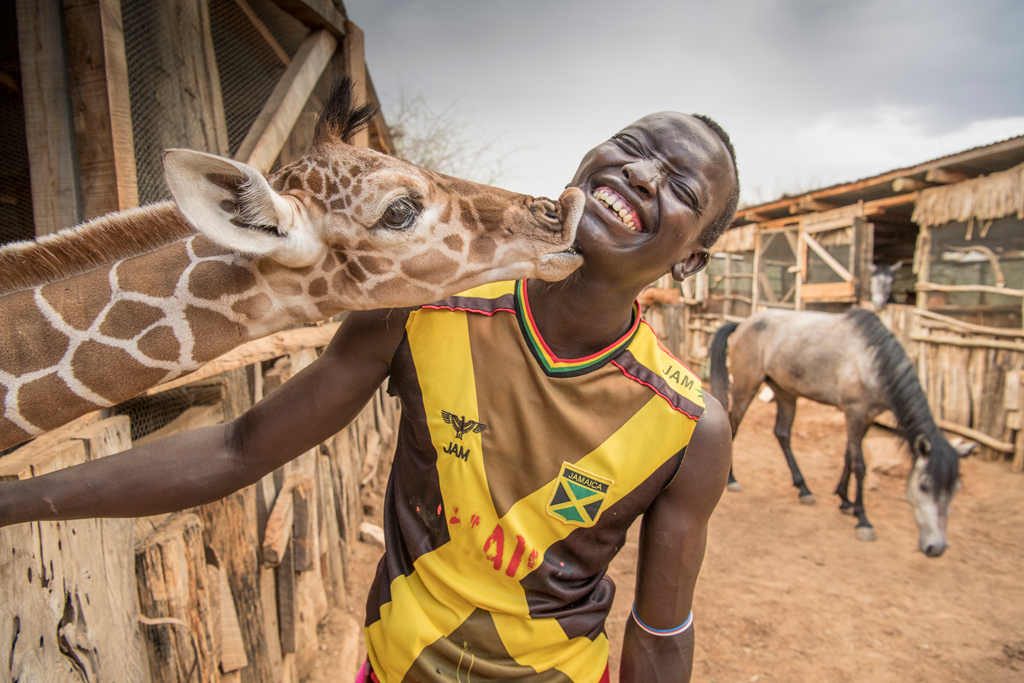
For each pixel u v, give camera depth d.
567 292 1.14
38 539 1.22
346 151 1.26
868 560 4.57
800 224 9.57
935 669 3.36
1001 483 6.06
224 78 3.17
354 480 4.31
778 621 3.76
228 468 1.16
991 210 6.45
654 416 1.13
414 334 1.19
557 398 1.11
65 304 1.10
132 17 2.27
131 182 1.95
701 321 12.21
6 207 2.29
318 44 3.16
